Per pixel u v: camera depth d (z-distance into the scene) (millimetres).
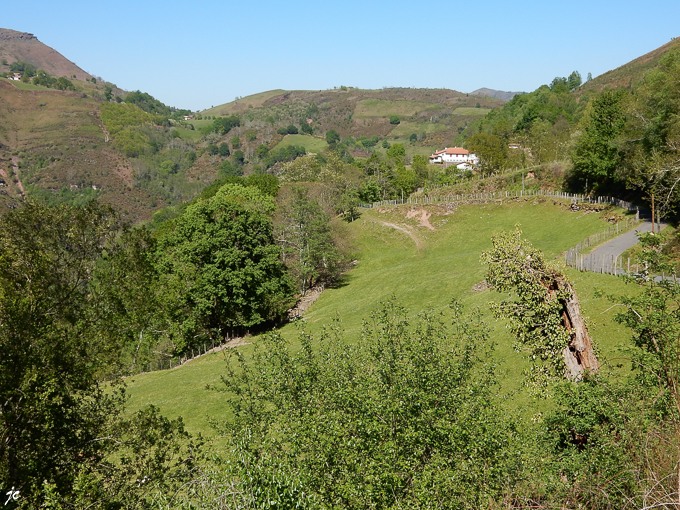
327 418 15430
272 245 68250
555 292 23109
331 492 14094
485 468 13961
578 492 13508
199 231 65938
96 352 24484
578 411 17938
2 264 22062
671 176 49281
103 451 22516
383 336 18219
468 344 18516
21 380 19281
